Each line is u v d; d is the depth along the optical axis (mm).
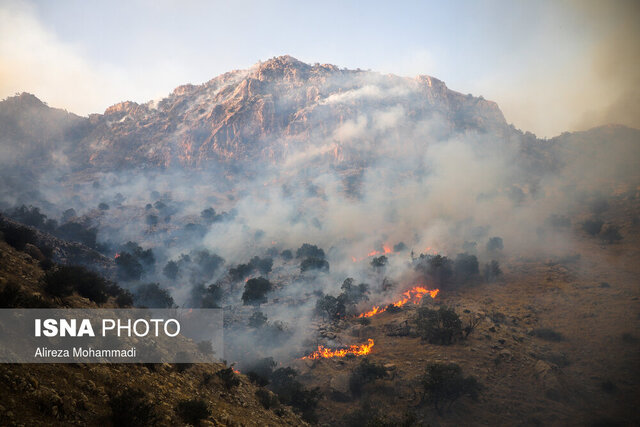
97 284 22328
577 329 76562
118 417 11453
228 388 22078
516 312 87500
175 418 13859
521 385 57219
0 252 19234
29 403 9609
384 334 78562
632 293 88500
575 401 55250
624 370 61375
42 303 14133
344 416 47844
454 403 51969
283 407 27859
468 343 69188
